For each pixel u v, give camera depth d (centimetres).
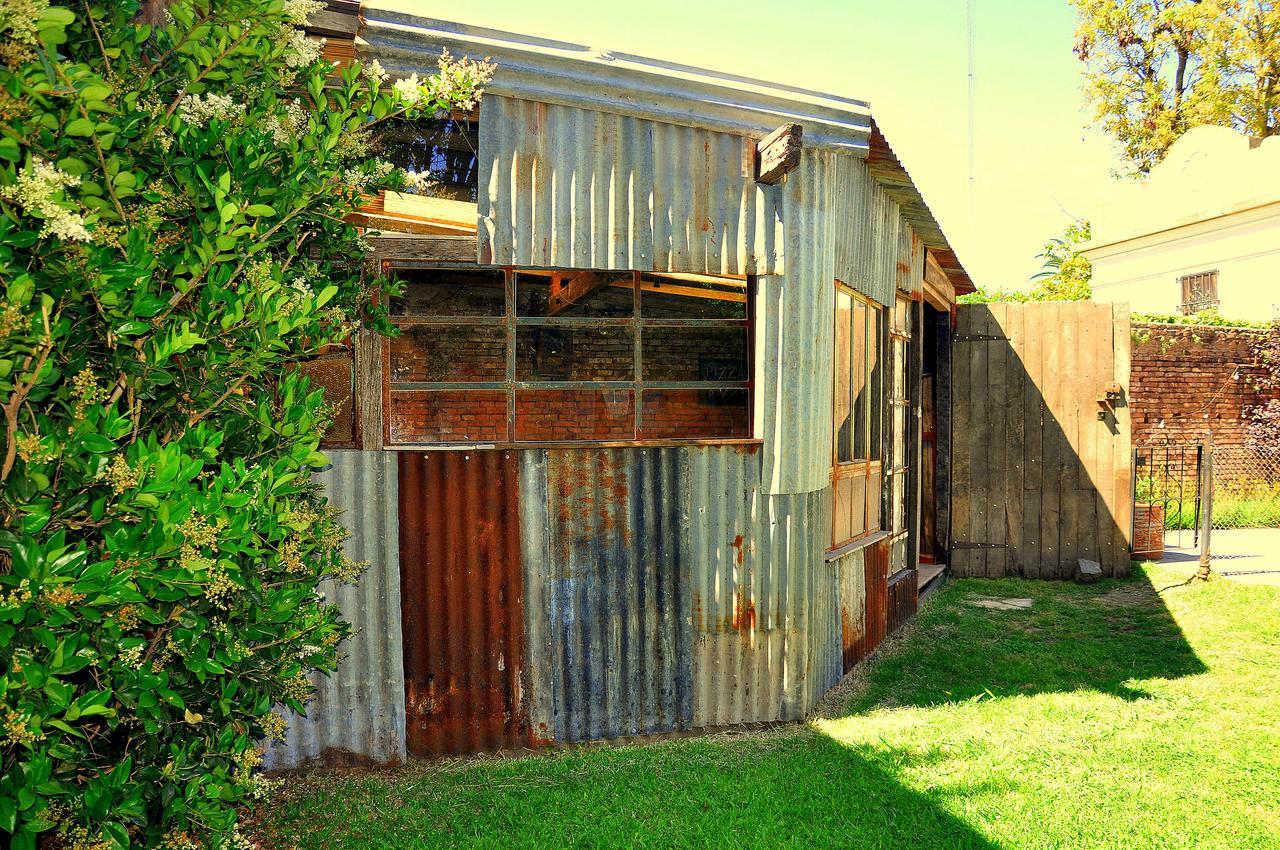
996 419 1065
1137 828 404
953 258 948
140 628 279
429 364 1041
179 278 281
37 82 207
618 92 511
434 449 502
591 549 529
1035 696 603
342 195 353
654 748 512
